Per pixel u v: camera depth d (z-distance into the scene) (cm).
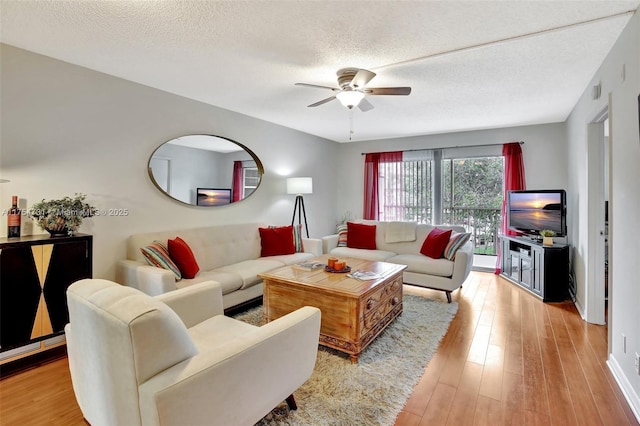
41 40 227
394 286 302
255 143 447
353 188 634
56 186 263
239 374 133
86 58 256
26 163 247
